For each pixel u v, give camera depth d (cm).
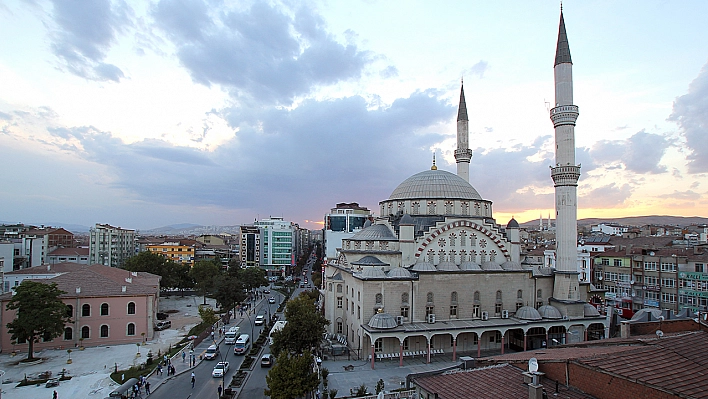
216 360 7269
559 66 8188
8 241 13912
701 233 13338
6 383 6072
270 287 17875
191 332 9188
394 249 7975
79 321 8119
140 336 8531
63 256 16162
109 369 6706
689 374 2281
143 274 11538
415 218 8600
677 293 8606
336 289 8500
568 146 8062
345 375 6138
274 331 7238
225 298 10581
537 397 2547
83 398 5509
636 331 4353
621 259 10044
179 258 19838
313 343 6756
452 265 7644
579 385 2608
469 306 7544
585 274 11031
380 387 5162
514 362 3284
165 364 6844
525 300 7938
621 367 2438
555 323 7538
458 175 10425
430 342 7200
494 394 2823
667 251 9275
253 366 6956
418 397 3388
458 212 8681
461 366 3700
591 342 3966
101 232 16912
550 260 13038
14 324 7169
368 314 7006
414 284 7250
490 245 8250
